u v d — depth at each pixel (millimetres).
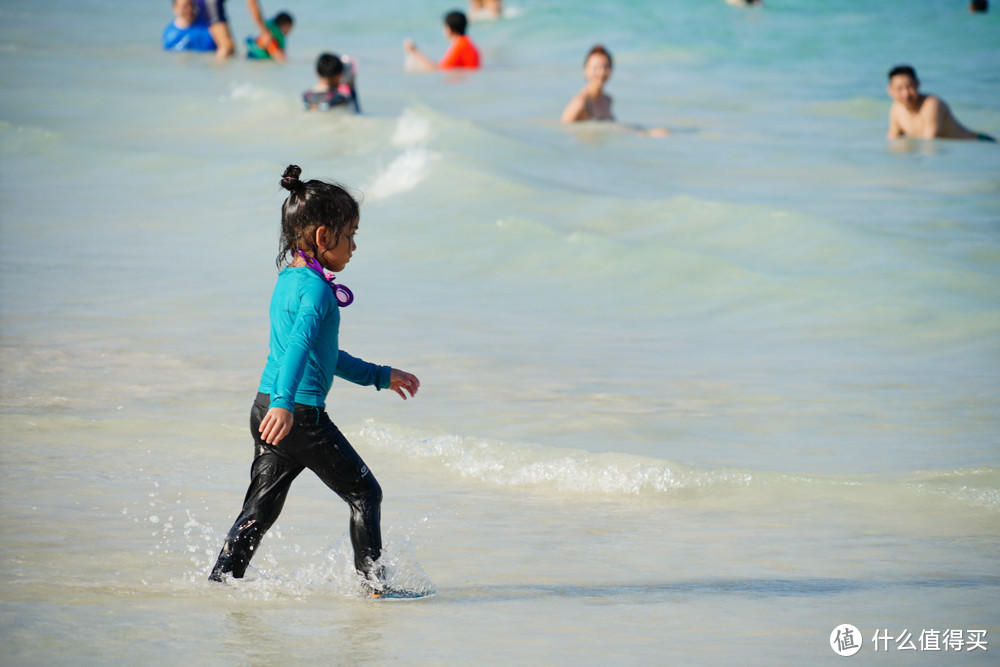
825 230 39281
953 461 21875
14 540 17406
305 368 15305
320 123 60844
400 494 20594
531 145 56375
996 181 49531
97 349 28641
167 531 18125
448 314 32969
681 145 58938
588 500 20469
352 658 13203
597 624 14562
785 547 18172
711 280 35531
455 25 87562
